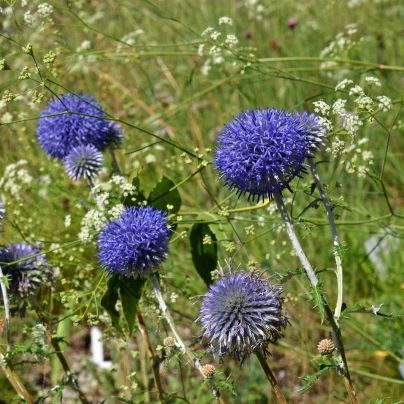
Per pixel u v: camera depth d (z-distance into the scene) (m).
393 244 0.75
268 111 0.46
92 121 0.60
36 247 0.58
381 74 0.77
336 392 0.64
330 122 0.50
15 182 0.79
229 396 0.64
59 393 0.51
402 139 0.88
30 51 0.53
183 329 0.72
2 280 0.49
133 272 0.49
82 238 0.54
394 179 0.87
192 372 0.67
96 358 0.71
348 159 0.74
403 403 0.63
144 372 0.62
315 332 0.69
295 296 0.67
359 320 0.69
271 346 0.69
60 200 0.77
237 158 0.45
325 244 0.75
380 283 0.73
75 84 0.91
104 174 0.77
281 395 0.46
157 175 0.82
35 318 0.71
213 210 0.64
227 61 0.91
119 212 0.52
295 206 0.77
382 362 0.66
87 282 0.61
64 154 0.62
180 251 0.78
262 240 0.75
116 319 0.55
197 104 0.88
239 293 0.46
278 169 0.45
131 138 0.81
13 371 0.50
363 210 0.72
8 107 0.79
